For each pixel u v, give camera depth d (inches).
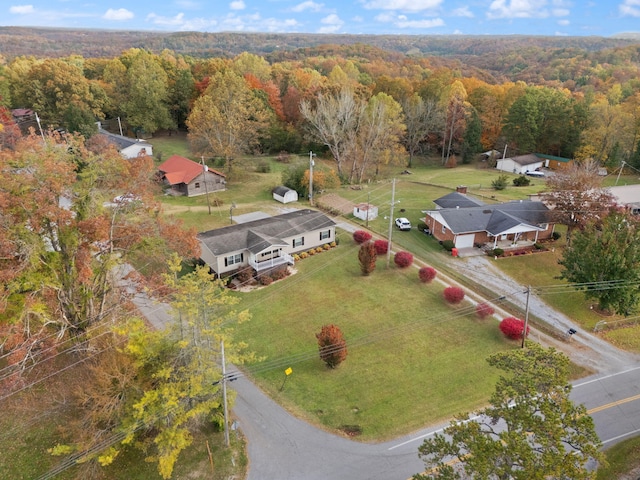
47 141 859.4
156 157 2699.3
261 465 761.0
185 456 770.8
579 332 1172.5
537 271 1491.1
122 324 781.3
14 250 773.9
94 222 824.3
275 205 2042.3
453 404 905.5
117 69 3184.1
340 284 1380.4
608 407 915.4
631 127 2736.2
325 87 2965.1
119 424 684.1
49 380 913.5
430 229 1793.8
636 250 1163.3
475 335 1136.2
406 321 1190.9
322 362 1029.2
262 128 2716.5
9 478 721.0
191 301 744.3
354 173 2561.5
